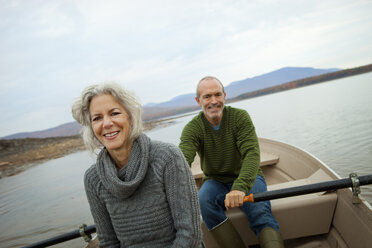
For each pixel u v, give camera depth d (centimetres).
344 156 491
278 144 313
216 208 177
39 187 884
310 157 247
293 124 1036
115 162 121
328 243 186
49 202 643
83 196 625
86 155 1598
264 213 165
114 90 111
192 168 334
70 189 741
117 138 111
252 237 187
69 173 1047
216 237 170
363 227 150
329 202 177
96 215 124
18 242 427
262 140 345
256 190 179
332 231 184
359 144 542
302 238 196
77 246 372
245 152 180
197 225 110
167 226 112
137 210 112
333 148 563
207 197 178
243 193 157
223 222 170
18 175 1328
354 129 692
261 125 1200
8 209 671
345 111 1069
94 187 120
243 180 163
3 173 1512
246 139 182
